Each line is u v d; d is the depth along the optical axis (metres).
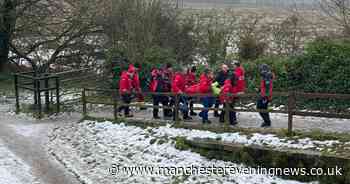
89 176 11.34
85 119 15.80
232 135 11.75
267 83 11.92
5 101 19.89
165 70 14.55
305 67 15.15
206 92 13.23
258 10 30.81
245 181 10.05
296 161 9.88
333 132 11.38
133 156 12.21
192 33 23.12
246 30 21.62
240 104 16.17
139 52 19.98
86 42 23.83
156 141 12.65
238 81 12.73
